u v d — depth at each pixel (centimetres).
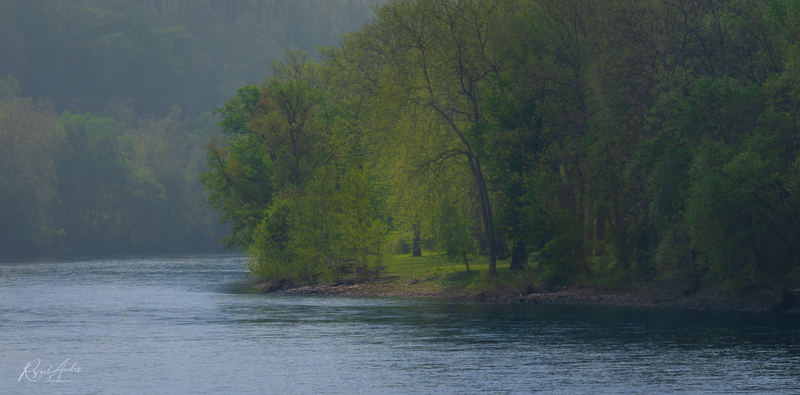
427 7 6894
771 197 5109
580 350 3791
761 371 3234
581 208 6506
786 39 5369
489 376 3225
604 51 6462
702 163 5297
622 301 5856
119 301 6725
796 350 3697
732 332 4256
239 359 3703
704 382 3056
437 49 6969
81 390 3103
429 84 7056
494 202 7869
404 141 7244
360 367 3466
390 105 7119
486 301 6328
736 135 5472
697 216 5194
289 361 3634
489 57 7119
